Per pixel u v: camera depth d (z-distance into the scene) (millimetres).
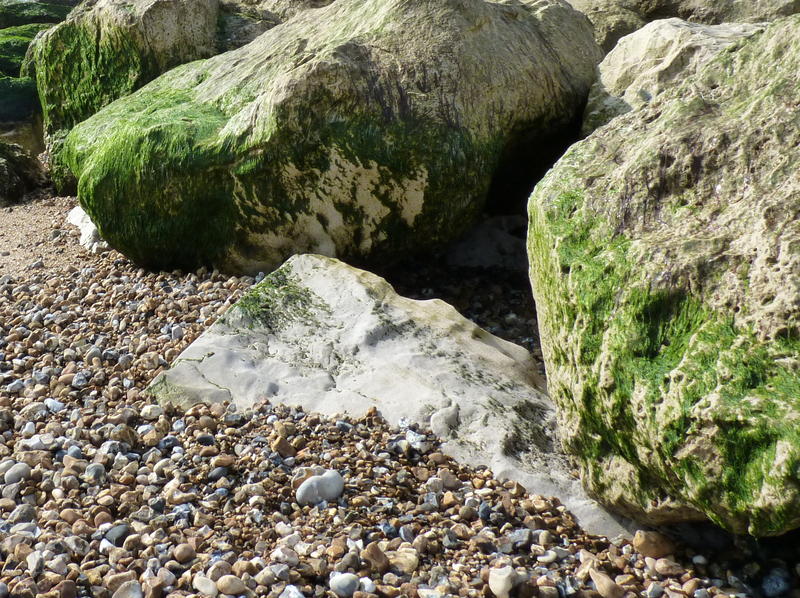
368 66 6219
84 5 10344
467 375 4820
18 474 3910
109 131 7062
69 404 4684
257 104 6219
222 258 6527
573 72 7328
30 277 6852
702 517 3398
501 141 6527
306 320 5312
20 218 8688
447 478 3990
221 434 4332
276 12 10680
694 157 3736
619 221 3775
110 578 3184
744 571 3438
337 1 7641
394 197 6191
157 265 6758
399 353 4988
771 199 3373
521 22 7227
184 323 5633
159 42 8781
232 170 6203
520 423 4449
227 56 7875
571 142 7430
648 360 3334
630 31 10273
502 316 6492
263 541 3486
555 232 3871
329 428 4371
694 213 3617
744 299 3195
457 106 6254
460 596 3178
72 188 9430
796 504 2738
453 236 6566
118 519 3637
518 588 3213
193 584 3180
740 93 4008
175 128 6496
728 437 2941
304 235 6348
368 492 3852
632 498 3576
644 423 3236
